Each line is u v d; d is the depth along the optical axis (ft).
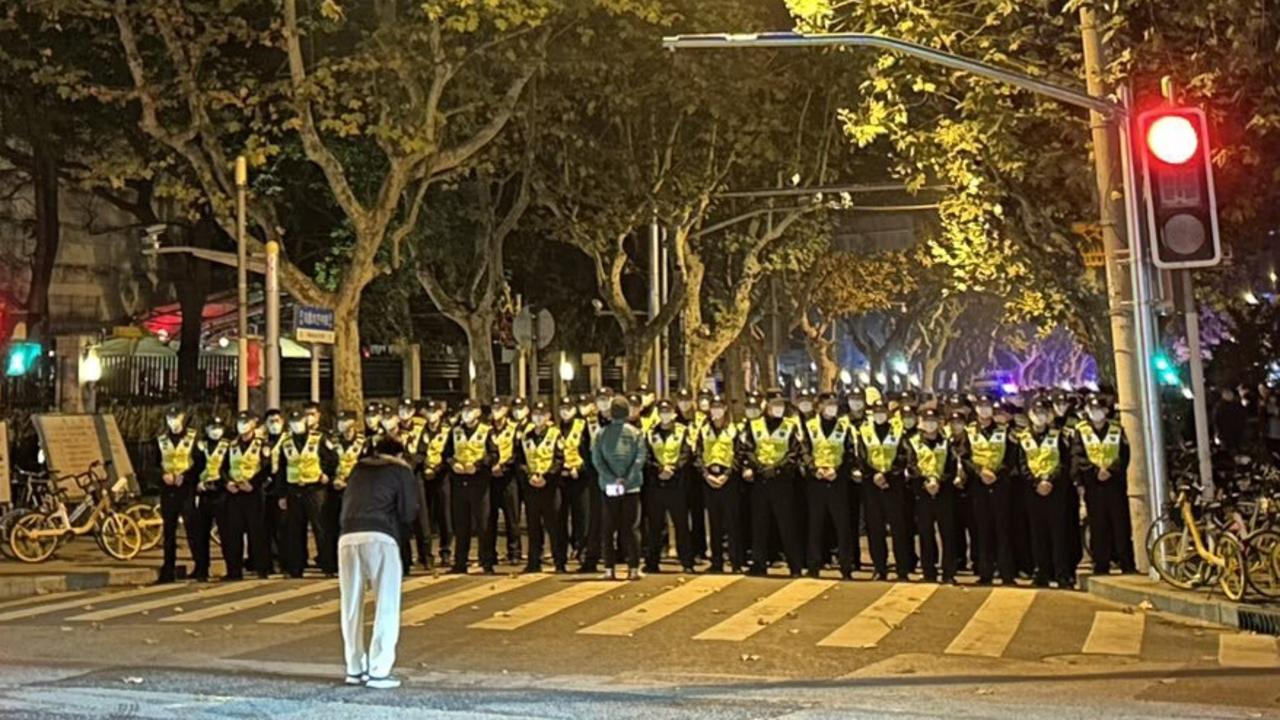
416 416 54.29
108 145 88.02
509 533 53.98
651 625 37.11
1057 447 45.39
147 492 76.89
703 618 38.34
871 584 46.16
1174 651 33.09
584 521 51.24
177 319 115.34
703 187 83.20
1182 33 42.32
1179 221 37.04
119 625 38.37
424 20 61.62
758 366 146.92
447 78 60.80
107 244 126.62
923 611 39.63
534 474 50.34
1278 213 54.03
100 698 27.32
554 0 57.98
